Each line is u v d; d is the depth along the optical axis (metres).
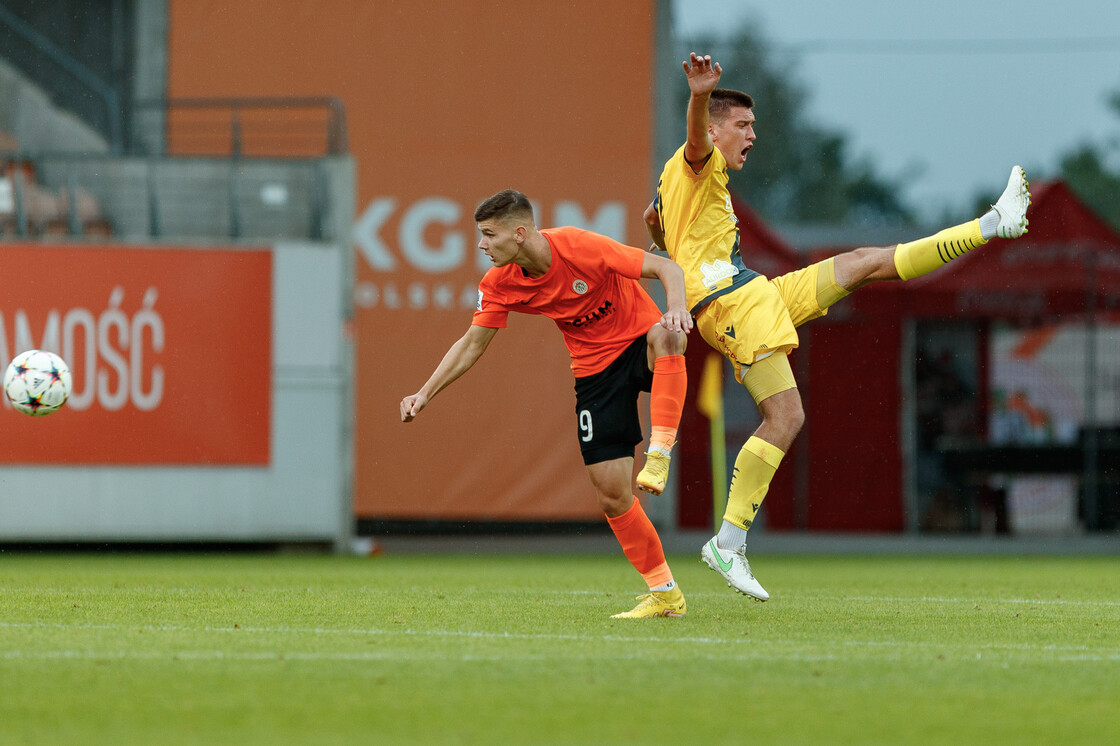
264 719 10.41
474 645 14.80
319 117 52.59
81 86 53.78
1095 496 58.09
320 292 41.19
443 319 51.41
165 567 34.88
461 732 9.95
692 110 18.42
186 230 47.28
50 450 39.69
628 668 13.01
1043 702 11.45
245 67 52.56
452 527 51.59
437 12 52.03
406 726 10.16
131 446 40.06
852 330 58.88
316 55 52.25
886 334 58.66
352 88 52.06
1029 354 60.91
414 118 51.88
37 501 39.66
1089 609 21.34
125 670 12.74
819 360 59.25
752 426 59.56
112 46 53.72
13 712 10.66
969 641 15.86
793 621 18.16
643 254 17.06
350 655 13.84
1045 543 54.22
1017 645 15.45
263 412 40.84
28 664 13.11
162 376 40.31
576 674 12.62
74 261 39.88
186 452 40.34
